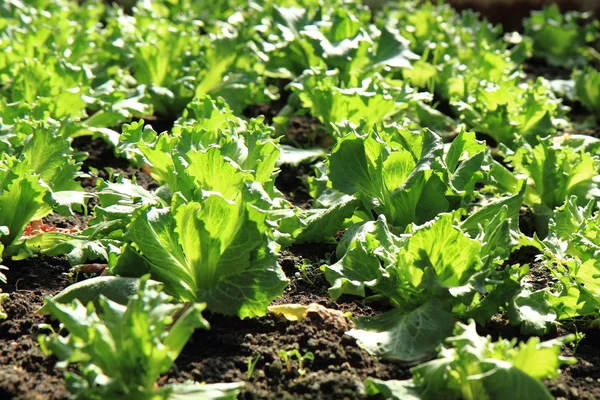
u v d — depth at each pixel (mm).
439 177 4492
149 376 3293
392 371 3705
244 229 3986
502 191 5324
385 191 4668
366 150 4715
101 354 3260
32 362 3680
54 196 4516
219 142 4566
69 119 5660
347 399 3508
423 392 3424
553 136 6465
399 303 4117
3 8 7770
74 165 4926
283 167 6039
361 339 3854
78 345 3152
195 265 4031
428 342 3791
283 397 3518
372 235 4223
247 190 4008
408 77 6691
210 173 4227
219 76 6711
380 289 4090
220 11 8414
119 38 7000
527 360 3338
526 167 5258
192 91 6539
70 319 3318
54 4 8141
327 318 4023
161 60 6523
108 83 6266
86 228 4719
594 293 4090
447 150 5051
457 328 3518
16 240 4531
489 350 3379
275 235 4414
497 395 3279
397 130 4805
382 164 4633
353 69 6590
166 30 6566
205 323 3346
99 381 3160
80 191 4852
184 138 4609
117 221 4391
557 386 3598
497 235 4008
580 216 4629
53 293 4273
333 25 6723
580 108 7625
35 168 4801
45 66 6145
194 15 8078
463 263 3924
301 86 6000
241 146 4559
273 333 3975
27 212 4469
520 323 3949
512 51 8531
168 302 4027
